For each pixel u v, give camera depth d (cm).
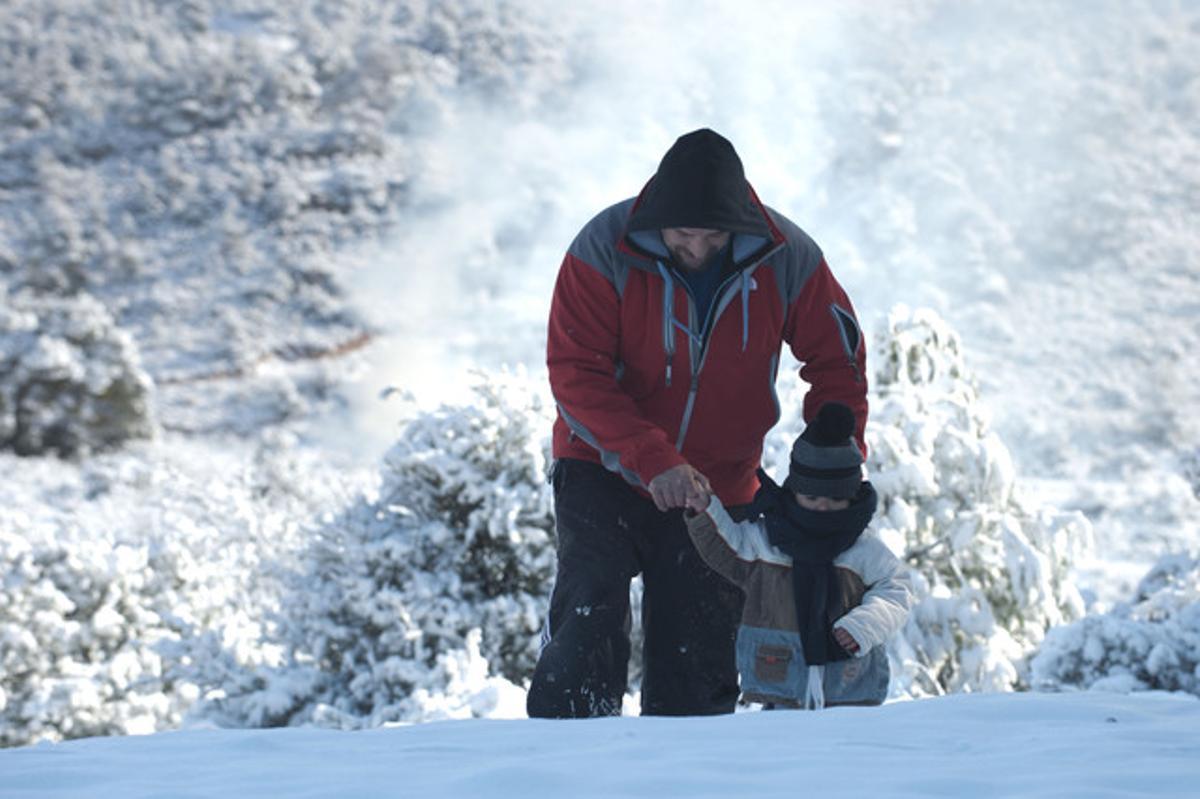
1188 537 11900
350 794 498
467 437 2558
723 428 881
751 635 823
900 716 639
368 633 2534
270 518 4116
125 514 6669
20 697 3114
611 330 859
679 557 881
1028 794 471
